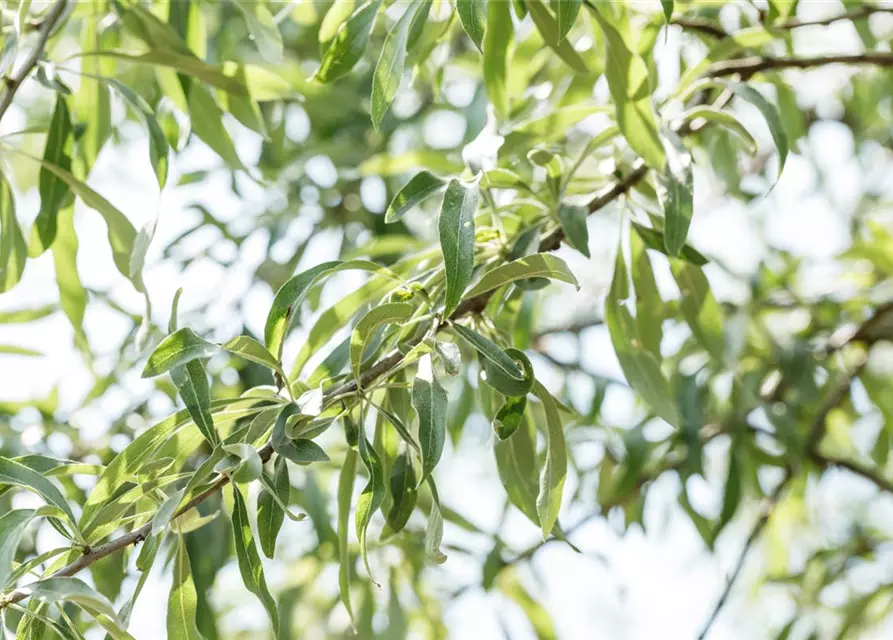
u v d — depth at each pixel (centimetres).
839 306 233
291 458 98
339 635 225
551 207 130
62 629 99
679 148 128
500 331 121
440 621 210
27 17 146
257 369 204
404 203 113
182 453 114
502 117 138
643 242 147
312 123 245
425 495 204
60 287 153
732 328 208
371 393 110
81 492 188
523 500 129
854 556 242
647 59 151
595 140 131
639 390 140
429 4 132
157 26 151
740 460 212
